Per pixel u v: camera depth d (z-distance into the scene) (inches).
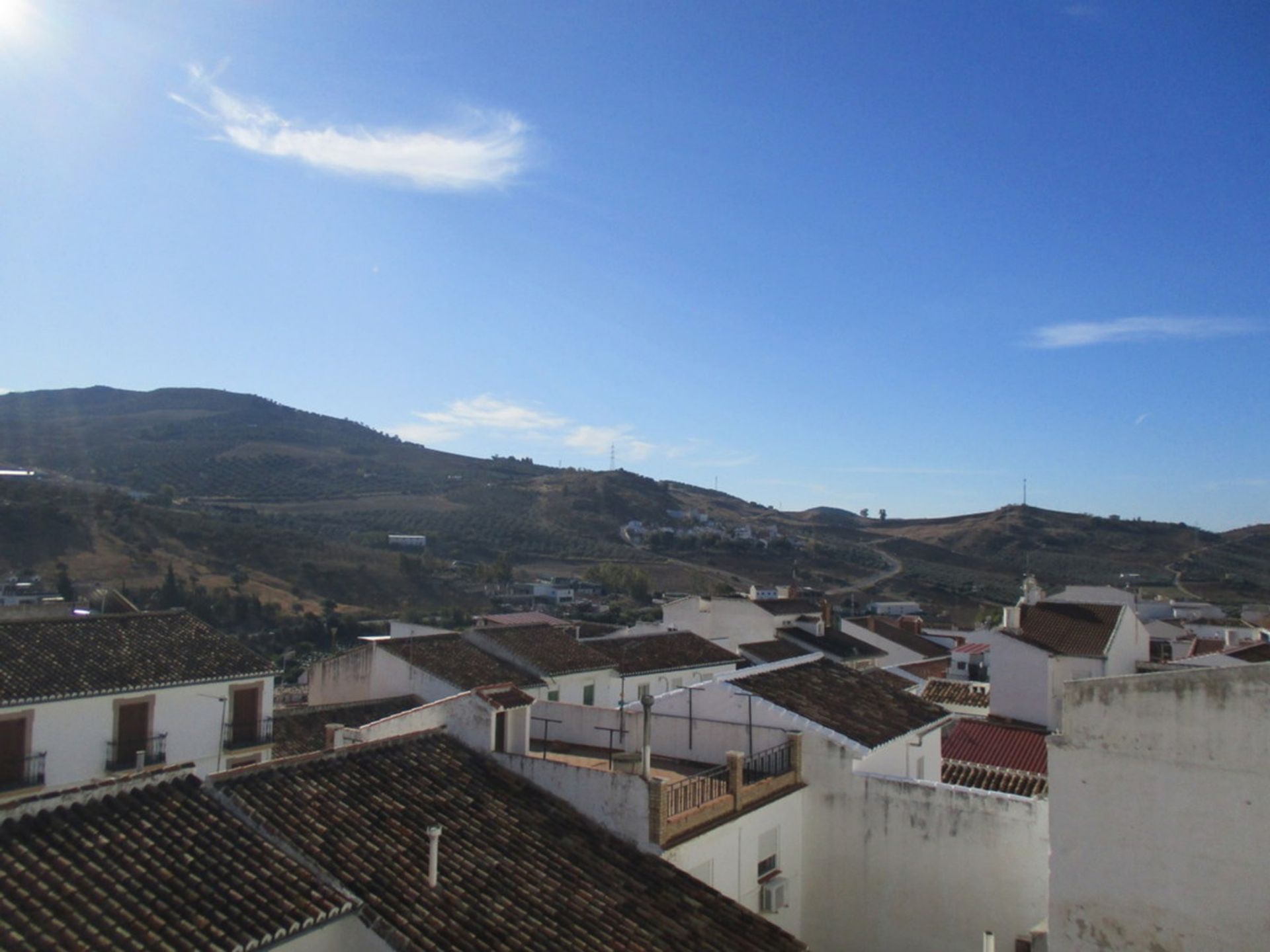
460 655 1627.7
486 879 556.7
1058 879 522.0
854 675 1004.6
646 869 620.1
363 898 501.7
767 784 746.8
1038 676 1486.2
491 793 668.1
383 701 1489.9
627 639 1985.7
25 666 1149.7
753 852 720.3
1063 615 1621.6
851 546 6584.6
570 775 676.7
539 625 1877.5
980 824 706.8
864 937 745.6
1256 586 4618.6
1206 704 486.3
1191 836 485.4
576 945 514.6
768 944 576.1
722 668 2001.7
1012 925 685.9
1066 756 526.0
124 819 504.1
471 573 4306.1
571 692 1672.0
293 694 2085.4
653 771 802.8
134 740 1195.9
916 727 885.2
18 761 1082.7
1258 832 467.2
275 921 452.1
